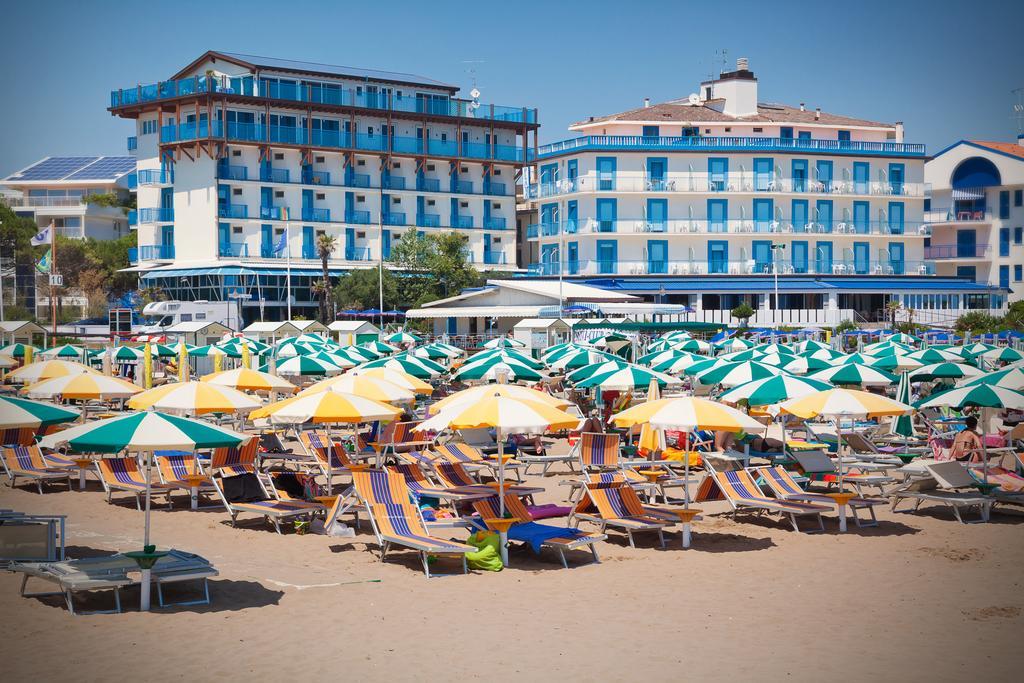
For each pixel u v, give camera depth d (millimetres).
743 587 13602
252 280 79750
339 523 16984
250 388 24484
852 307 85000
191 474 19906
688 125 85812
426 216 90375
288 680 9852
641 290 78812
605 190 82562
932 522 17953
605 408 31531
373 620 11898
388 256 88250
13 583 13164
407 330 72000
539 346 61344
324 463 20188
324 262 79750
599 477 19516
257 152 82562
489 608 12508
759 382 20328
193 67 86688
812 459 19906
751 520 18172
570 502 19547
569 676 10031
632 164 83438
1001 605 12680
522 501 17641
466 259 85500
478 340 67938
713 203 84062
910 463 20438
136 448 11539
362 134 86562
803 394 19766
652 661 10492
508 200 94625
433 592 13258
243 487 18281
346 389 21578
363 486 15477
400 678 9945
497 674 10086
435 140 90125
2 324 48594
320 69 86062
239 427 27328
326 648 10844
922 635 11414
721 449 22562
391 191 88062
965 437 20641
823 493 19312
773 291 80625
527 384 42969
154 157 86000
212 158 80312
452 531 17094
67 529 17000
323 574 14133
